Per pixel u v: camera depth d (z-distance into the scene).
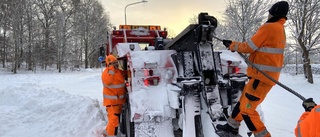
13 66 40.34
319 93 12.09
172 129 3.88
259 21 20.89
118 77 5.02
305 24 16.38
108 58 5.05
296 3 15.78
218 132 3.50
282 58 3.42
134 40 8.22
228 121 3.54
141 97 3.94
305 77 17.88
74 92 13.67
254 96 3.34
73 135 5.46
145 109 3.84
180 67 4.11
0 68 45.28
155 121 3.87
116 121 5.04
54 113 7.21
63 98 8.45
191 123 3.61
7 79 26.23
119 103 5.06
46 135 5.62
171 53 4.29
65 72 43.47
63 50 46.44
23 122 6.66
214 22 3.90
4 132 5.84
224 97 3.92
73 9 51.50
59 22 46.75
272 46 3.31
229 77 4.09
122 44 5.38
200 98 3.72
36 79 26.47
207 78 3.69
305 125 2.19
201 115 3.67
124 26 8.51
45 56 47.62
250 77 3.47
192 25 3.91
